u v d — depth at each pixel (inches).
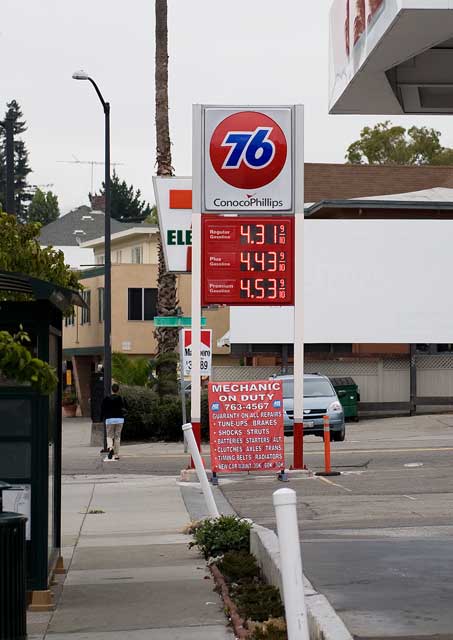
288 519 272.4
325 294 2079.2
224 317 2546.8
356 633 357.1
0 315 467.2
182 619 449.4
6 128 1317.7
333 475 1066.1
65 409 2709.2
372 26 532.4
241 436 989.2
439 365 2107.5
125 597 497.7
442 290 2078.0
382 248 2075.5
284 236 1025.5
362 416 2086.6
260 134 1022.4
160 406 1663.4
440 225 2073.1
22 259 878.4
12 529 359.6
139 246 3132.4
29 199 5861.2
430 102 659.4
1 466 469.1
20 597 361.4
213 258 1023.0
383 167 2728.8
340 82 628.4
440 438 1579.7
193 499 917.8
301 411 1048.2
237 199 1022.4
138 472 1190.9
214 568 554.3
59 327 522.0
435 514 778.2
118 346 2623.0
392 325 2080.5
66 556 626.5
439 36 509.7
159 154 1723.7
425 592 428.1
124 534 720.3
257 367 2069.4
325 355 2089.1
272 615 430.0
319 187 2696.9
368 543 591.8
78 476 1157.7
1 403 468.4
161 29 1718.8
